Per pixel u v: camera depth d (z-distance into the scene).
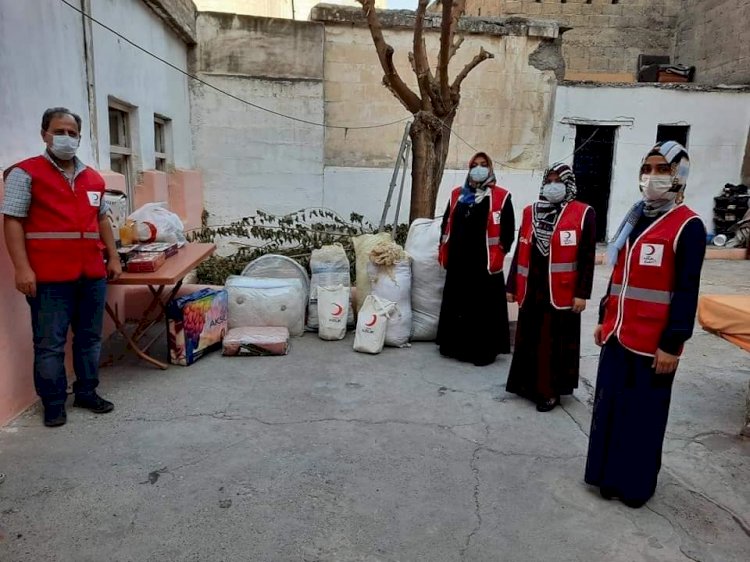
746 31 10.34
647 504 2.69
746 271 8.73
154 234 4.42
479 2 12.84
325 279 5.20
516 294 3.84
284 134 8.63
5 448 3.00
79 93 4.41
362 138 9.14
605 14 11.99
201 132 8.41
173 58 7.44
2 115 3.27
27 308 3.47
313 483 2.76
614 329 2.61
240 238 8.66
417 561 2.26
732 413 3.76
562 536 2.44
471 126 9.45
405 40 8.95
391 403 3.73
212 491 2.67
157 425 3.31
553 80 9.55
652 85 9.94
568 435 3.37
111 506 2.53
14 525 2.39
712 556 2.33
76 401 3.48
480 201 4.36
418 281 4.93
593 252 3.52
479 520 2.53
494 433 3.36
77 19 4.37
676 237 2.40
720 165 10.37
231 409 3.55
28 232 3.05
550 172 3.56
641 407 2.57
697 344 5.27
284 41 8.38
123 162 5.92
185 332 4.19
